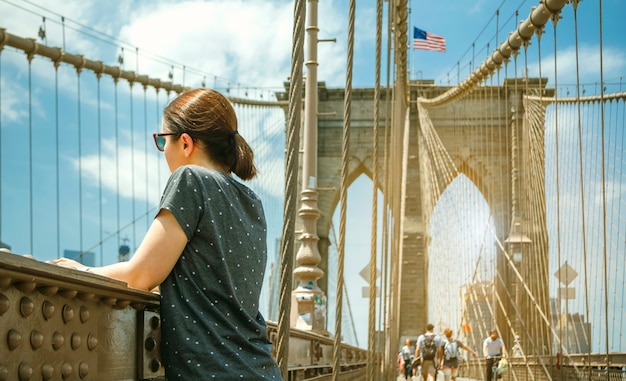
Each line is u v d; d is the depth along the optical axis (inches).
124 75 731.4
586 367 546.0
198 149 91.5
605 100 668.7
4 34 499.2
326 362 348.2
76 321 72.2
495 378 775.1
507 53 629.0
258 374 80.7
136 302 82.5
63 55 577.6
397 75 605.0
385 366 471.2
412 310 1868.8
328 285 1919.3
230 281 82.8
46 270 64.7
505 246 1058.1
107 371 77.5
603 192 298.0
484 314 1161.4
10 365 62.6
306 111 416.2
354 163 1972.2
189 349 79.3
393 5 538.6
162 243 80.6
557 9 410.3
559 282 527.8
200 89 94.1
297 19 118.3
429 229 1455.5
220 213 83.8
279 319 115.1
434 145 1483.8
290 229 115.6
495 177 1744.6
